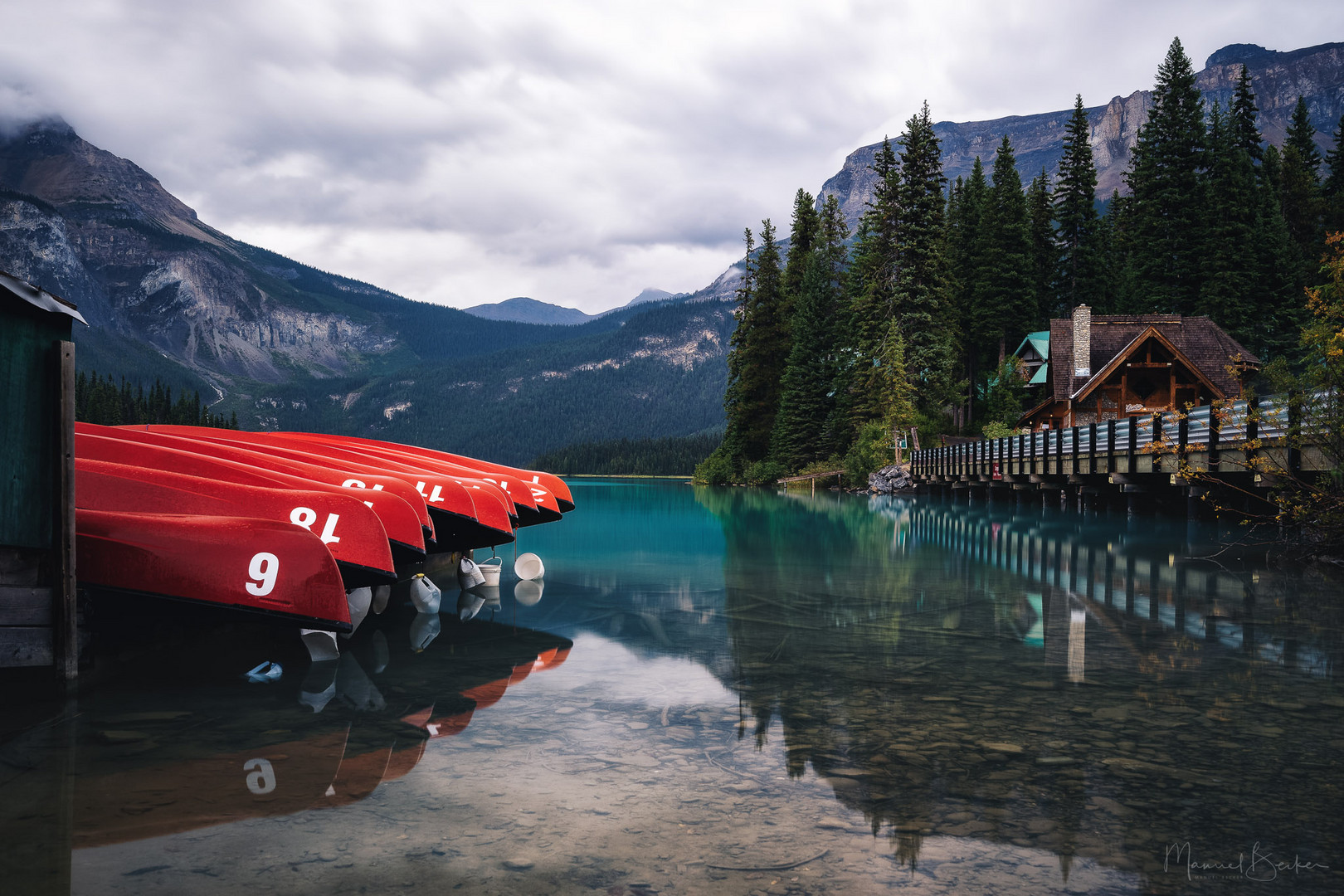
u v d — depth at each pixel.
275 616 5.54
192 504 6.12
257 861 2.75
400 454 12.73
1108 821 3.16
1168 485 19.53
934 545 14.66
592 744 4.04
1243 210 46.38
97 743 3.99
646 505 29.58
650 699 4.93
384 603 8.00
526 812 3.20
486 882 2.62
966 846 2.93
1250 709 4.72
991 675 5.53
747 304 63.84
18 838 2.92
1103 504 23.34
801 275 61.94
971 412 55.47
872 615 7.96
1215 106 50.66
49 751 3.86
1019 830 3.07
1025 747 4.02
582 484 77.81
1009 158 59.97
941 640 6.75
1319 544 12.38
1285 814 3.23
